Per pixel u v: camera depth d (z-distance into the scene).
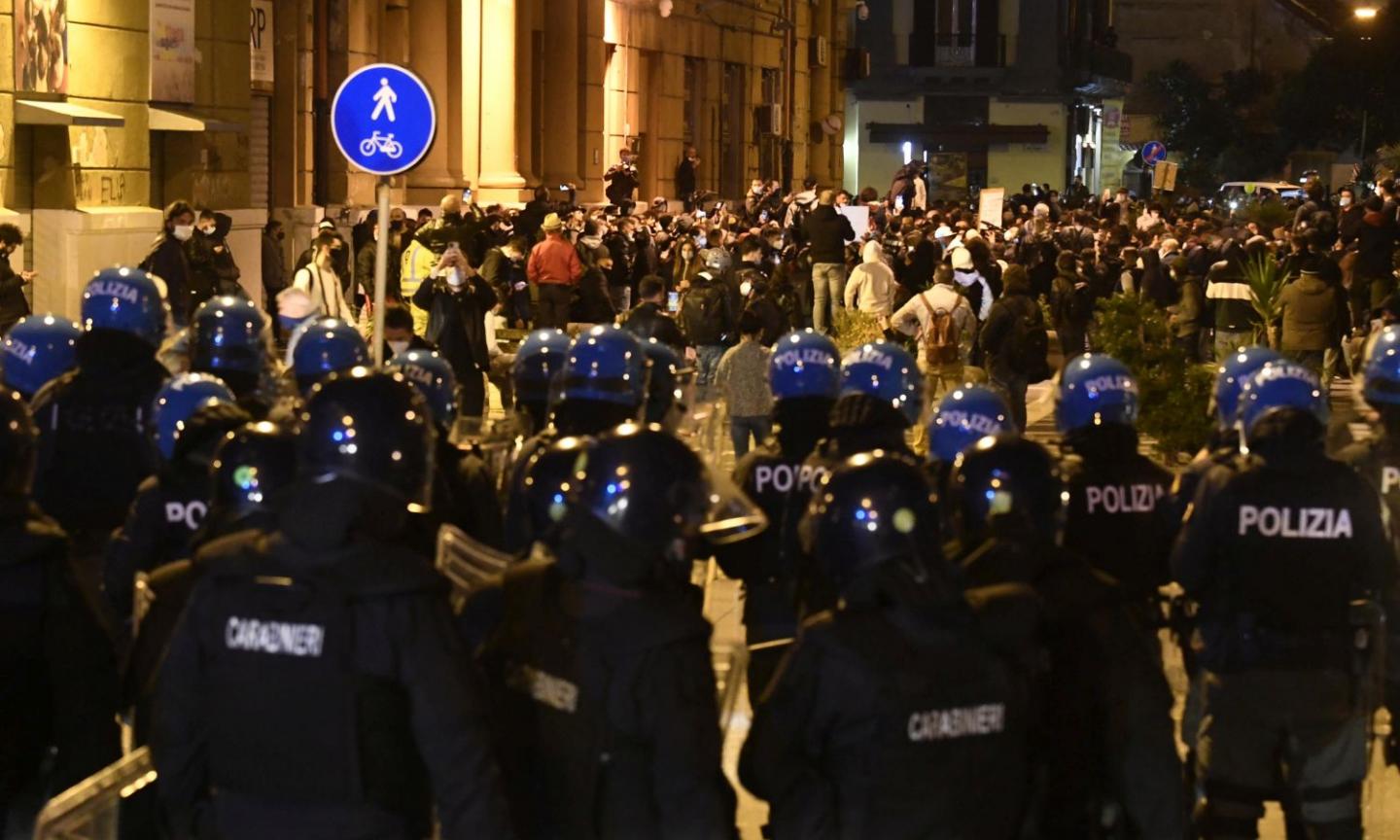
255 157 26.97
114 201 20.50
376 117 10.31
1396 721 5.94
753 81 52.78
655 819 3.99
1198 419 13.62
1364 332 23.02
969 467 4.61
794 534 6.00
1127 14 97.81
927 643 4.00
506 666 4.19
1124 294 14.13
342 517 3.88
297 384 6.56
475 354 15.80
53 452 6.50
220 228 18.09
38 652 5.16
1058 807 4.54
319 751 3.84
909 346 18.78
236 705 3.87
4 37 18.17
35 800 5.30
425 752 3.86
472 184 33.84
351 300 23.47
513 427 7.55
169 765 4.00
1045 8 73.31
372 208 29.14
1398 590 5.62
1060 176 74.19
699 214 34.06
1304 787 5.48
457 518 6.28
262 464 4.49
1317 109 86.75
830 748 4.05
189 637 3.94
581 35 39.38
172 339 7.51
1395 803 6.96
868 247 22.84
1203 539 5.45
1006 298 16.30
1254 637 5.39
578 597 4.06
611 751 3.98
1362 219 25.45
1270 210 37.28
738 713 7.04
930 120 73.88
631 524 4.02
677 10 45.53
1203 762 5.57
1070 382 6.02
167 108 22.03
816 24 60.75
